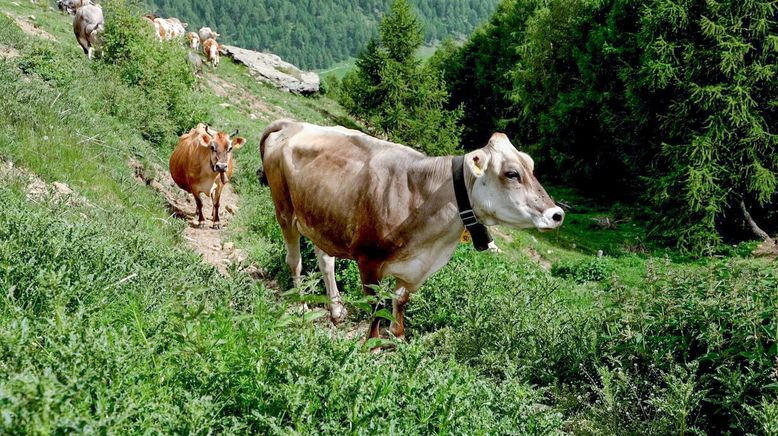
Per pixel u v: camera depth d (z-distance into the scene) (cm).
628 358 559
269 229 1166
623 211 2803
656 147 2388
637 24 2564
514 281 931
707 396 508
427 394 357
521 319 678
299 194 674
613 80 2781
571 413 532
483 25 5009
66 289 386
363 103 3322
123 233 716
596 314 653
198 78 2653
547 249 2038
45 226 521
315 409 313
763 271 602
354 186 620
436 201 585
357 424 302
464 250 1177
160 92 1611
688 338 539
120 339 326
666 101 2286
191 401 284
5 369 264
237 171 1545
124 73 1634
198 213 1202
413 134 3125
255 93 3222
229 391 317
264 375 321
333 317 730
